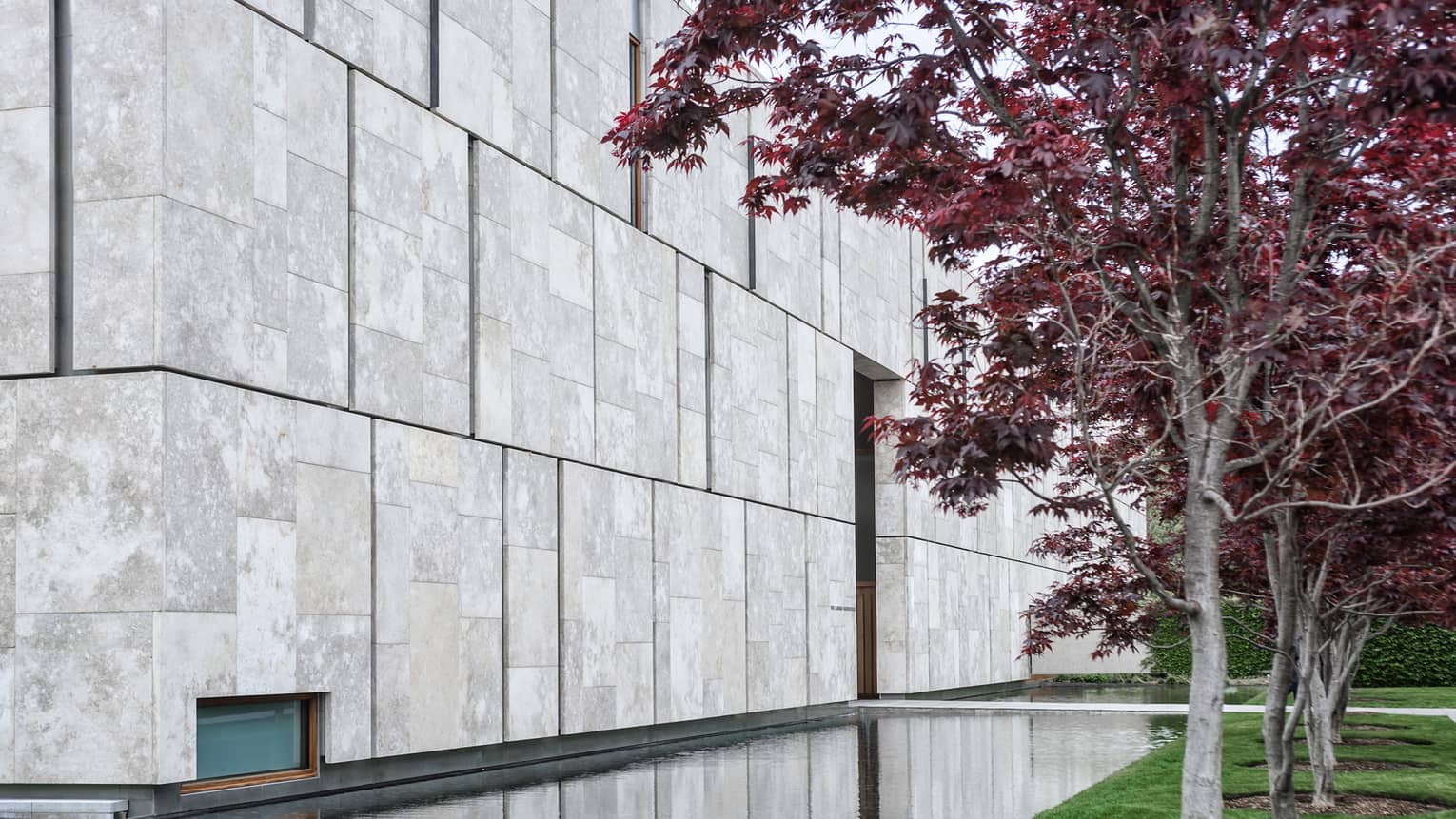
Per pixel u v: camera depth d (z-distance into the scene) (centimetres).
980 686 3981
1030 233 791
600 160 2019
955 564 3775
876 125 750
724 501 2373
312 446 1415
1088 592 1338
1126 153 823
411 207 1597
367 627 1479
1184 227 760
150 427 1223
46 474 1245
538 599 1798
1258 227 849
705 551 2292
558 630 1850
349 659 1448
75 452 1239
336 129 1487
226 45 1330
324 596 1418
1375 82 677
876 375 3419
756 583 2481
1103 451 1255
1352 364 717
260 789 1327
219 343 1298
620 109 2088
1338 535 965
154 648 1205
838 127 761
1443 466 870
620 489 2022
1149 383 878
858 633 3369
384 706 1495
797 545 2692
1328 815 1126
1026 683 4562
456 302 1672
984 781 1474
